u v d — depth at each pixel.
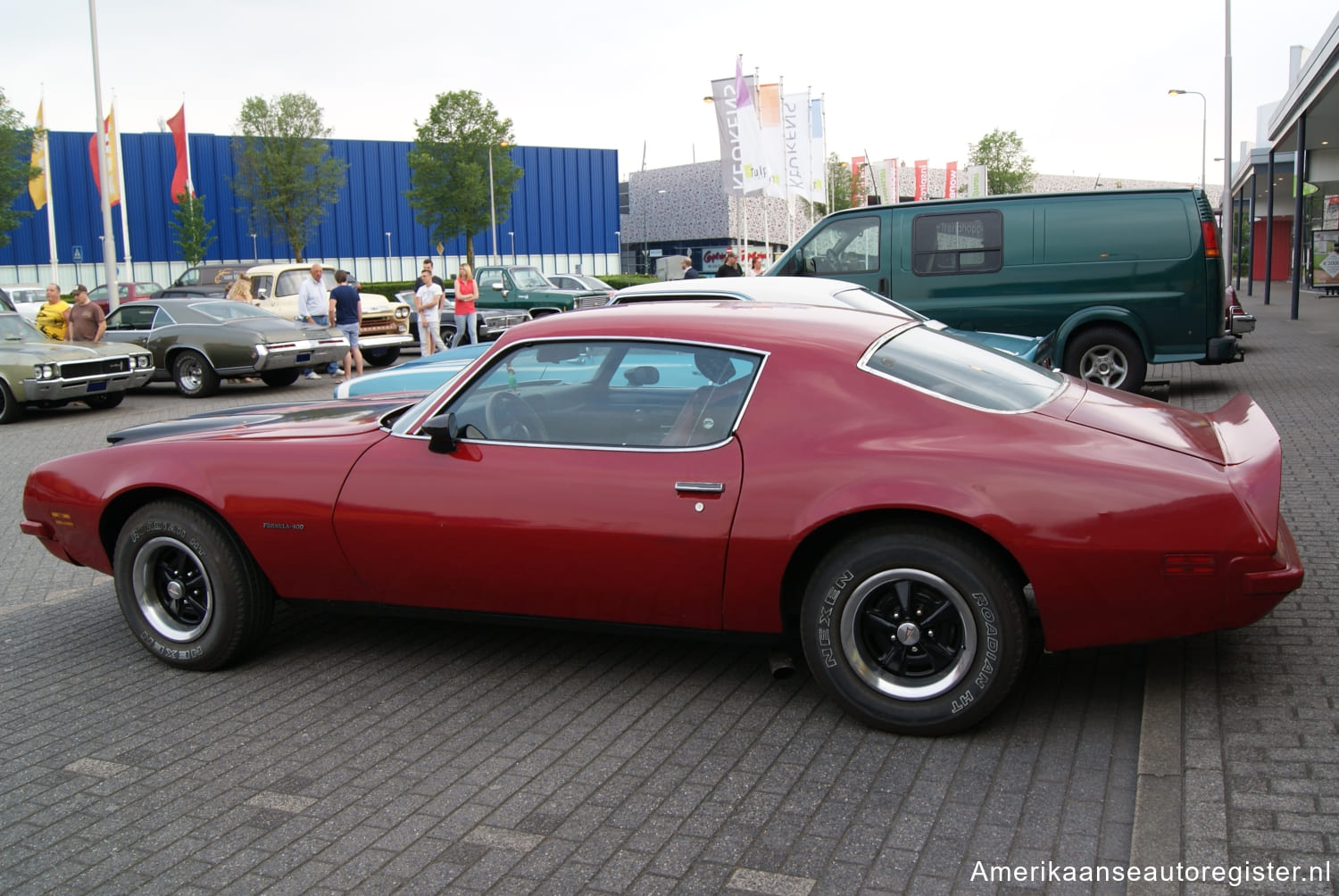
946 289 11.47
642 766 3.53
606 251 71.75
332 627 5.12
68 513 4.71
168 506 4.50
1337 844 2.76
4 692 4.51
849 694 3.69
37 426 13.91
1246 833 2.84
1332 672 3.88
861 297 7.45
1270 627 4.36
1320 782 3.08
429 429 4.05
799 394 3.74
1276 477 3.42
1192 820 2.91
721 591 3.75
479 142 56.25
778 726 3.80
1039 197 11.15
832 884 2.79
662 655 4.56
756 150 28.09
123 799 3.48
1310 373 13.23
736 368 3.85
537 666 4.50
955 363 3.99
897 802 3.20
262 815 3.33
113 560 4.70
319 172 55.62
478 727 3.91
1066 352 11.23
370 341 19.66
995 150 61.69
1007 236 11.21
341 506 4.20
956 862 2.86
